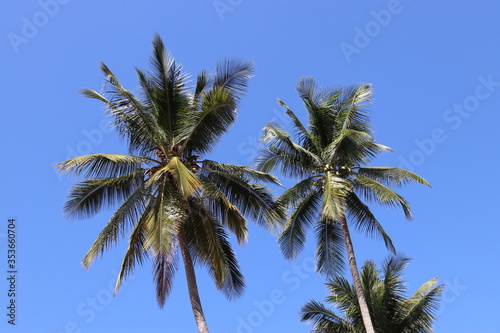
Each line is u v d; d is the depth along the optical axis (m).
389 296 27.61
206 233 20.55
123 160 19.53
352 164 26.11
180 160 20.45
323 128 26.94
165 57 21.39
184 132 20.67
